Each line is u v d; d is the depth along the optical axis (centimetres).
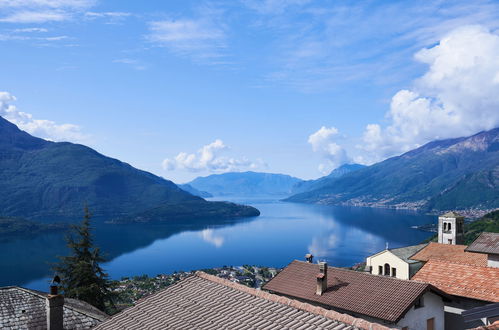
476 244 4466
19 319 2877
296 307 1923
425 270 3778
